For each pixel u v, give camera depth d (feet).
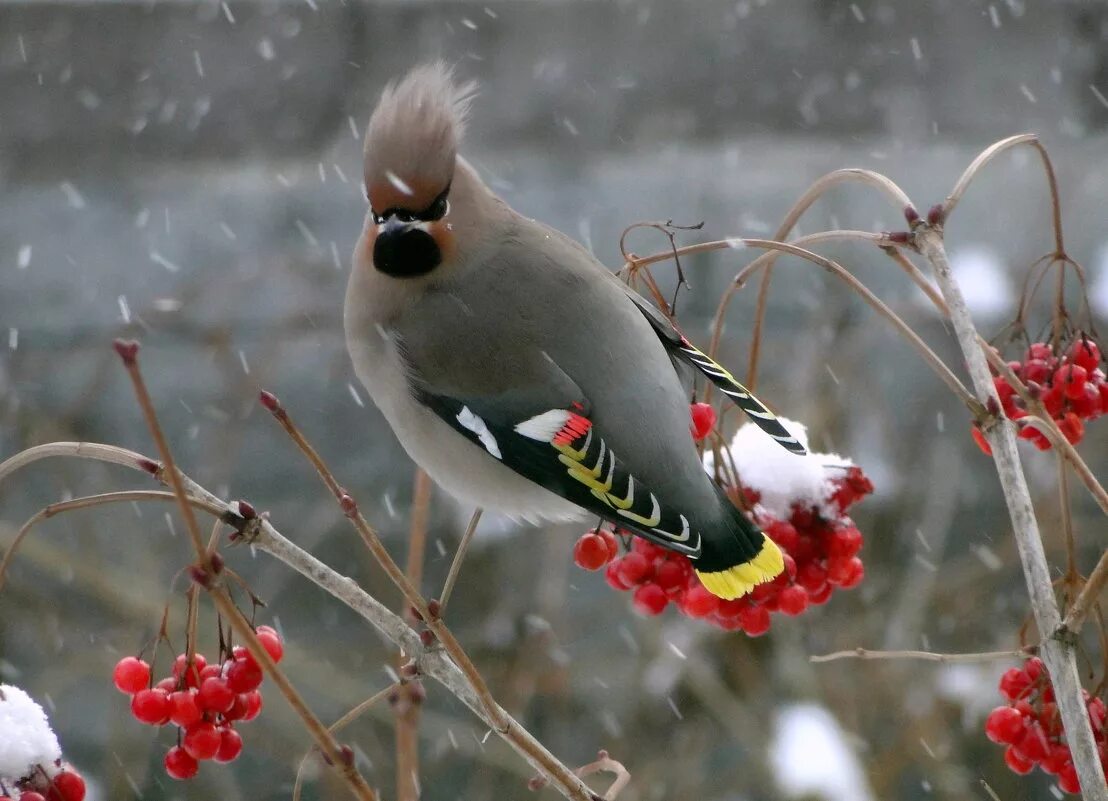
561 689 39.14
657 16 41.83
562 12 41.70
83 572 38.22
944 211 17.89
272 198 40.60
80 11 41.09
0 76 41.01
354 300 20.95
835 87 42.32
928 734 38.93
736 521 18.90
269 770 39.81
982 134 42.39
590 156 41.70
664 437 19.11
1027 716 18.21
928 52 42.39
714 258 40.34
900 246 18.02
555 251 20.43
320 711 39.83
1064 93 42.52
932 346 40.45
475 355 19.79
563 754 39.63
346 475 40.24
